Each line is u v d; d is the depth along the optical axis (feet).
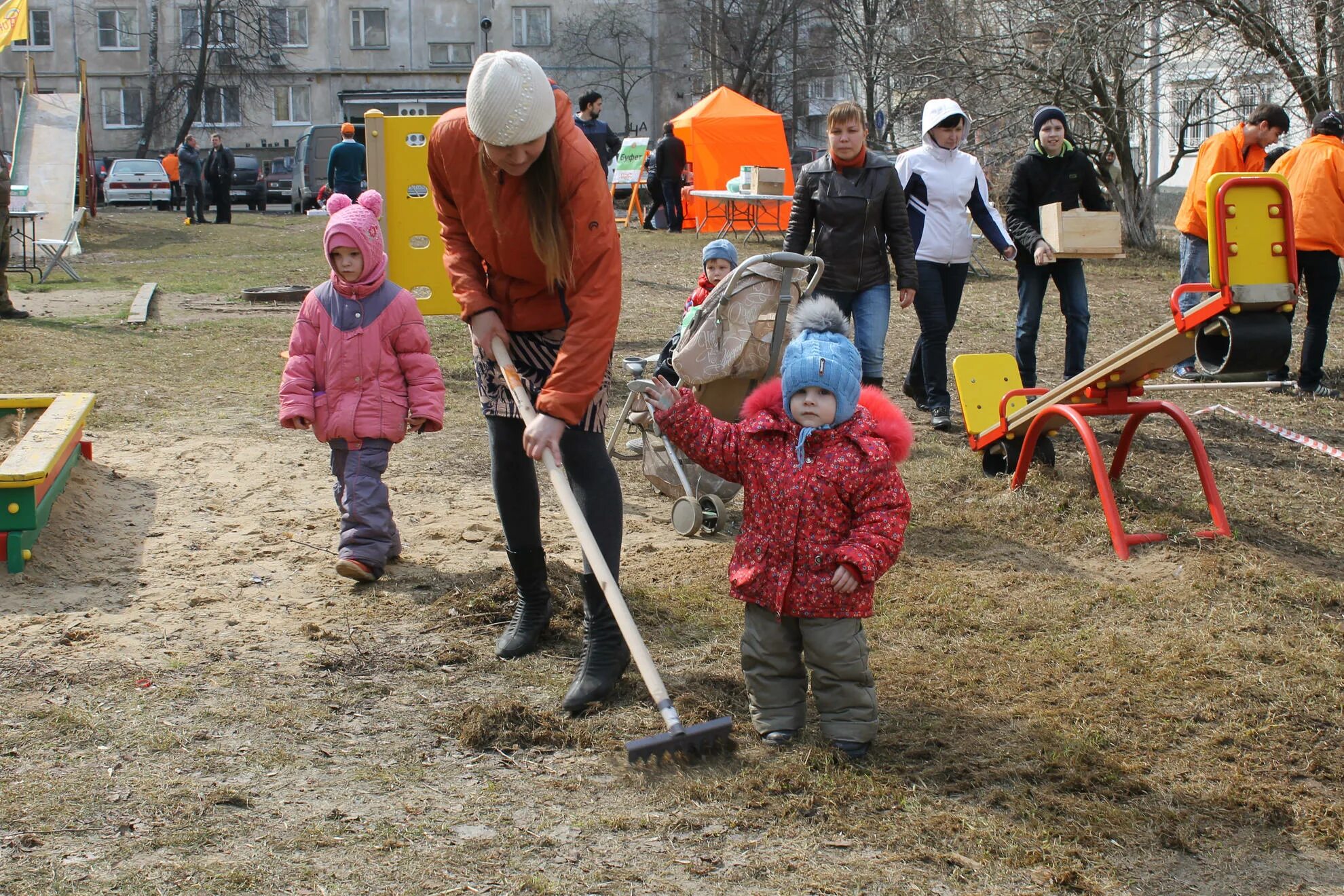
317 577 16.26
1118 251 23.97
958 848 10.05
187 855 9.60
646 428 20.22
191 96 163.32
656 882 9.47
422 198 29.73
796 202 23.02
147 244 69.92
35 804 10.27
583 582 12.96
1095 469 18.17
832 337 11.68
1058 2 56.24
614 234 12.17
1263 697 13.03
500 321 12.92
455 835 10.09
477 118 11.07
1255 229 16.53
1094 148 63.62
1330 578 16.83
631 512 19.85
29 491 15.49
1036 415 19.74
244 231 80.84
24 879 9.12
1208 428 25.18
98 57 173.99
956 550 17.89
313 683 13.02
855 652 11.56
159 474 20.43
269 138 176.35
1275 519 19.35
